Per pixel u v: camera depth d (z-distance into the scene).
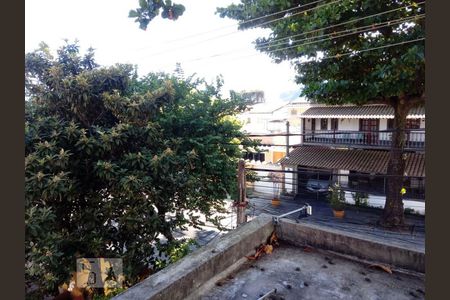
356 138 16.84
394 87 8.80
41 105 6.83
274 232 3.62
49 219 5.47
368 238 3.20
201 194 8.60
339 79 9.76
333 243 3.30
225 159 9.00
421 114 13.62
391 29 8.20
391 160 11.71
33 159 5.48
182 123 8.38
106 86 7.03
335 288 2.69
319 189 16.94
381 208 15.35
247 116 23.42
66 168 6.05
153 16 1.96
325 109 17.61
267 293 2.54
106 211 6.51
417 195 14.42
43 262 5.49
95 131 6.63
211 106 9.22
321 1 7.74
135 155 6.37
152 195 6.56
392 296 2.59
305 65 9.92
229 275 2.86
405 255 2.92
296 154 17.62
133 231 6.76
